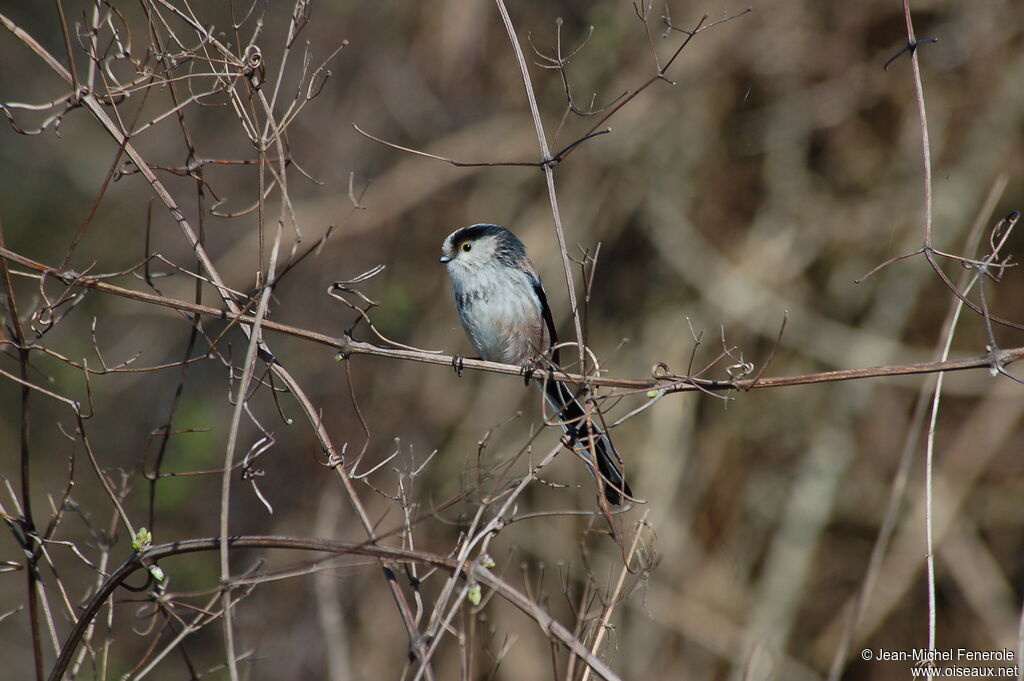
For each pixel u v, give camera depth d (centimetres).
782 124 1313
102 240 1502
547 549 1254
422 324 1378
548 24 1355
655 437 1274
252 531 1296
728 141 1345
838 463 1276
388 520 1248
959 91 1289
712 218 1349
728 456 1313
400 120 1404
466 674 476
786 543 1254
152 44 571
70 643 498
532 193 1382
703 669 1212
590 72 1327
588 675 496
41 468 1348
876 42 1309
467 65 1391
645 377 1312
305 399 548
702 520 1291
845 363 1288
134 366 1415
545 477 1279
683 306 1336
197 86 895
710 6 1289
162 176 1468
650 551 580
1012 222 537
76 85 507
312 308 1367
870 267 1316
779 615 1216
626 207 1347
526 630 1209
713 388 558
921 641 1239
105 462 1349
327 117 1409
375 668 1187
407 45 1415
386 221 1388
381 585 1234
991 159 1262
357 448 1313
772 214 1341
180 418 1349
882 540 670
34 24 1589
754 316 1298
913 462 1277
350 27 1406
